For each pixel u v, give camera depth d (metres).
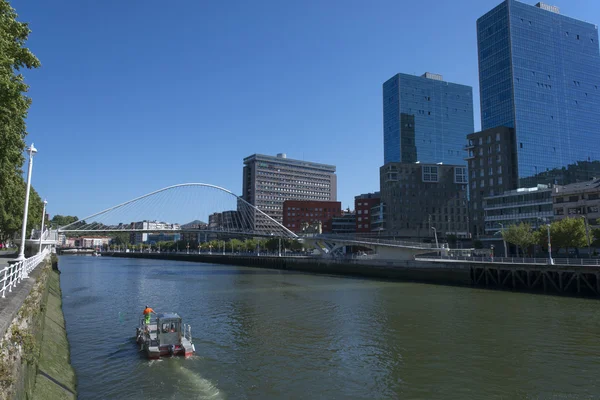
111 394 19.47
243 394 19.62
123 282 74.19
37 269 30.97
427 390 20.03
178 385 20.64
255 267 134.38
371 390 20.11
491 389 20.09
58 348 24.23
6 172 28.75
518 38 171.75
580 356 25.11
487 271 66.75
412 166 156.25
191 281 77.38
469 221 157.38
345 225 192.12
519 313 39.75
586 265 52.91
